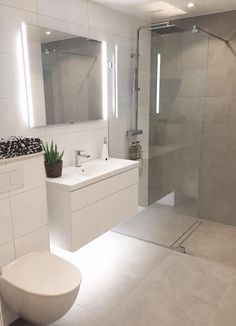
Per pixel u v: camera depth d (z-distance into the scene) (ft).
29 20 6.72
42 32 7.04
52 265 5.69
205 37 9.50
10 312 5.99
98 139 9.31
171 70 10.13
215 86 9.97
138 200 10.34
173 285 7.32
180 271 7.90
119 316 6.34
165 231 10.04
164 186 10.72
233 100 9.78
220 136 10.26
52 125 7.67
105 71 9.09
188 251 8.93
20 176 5.72
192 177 10.50
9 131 6.64
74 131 8.41
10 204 5.62
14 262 5.72
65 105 7.92
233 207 10.53
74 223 6.95
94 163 8.82
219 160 10.46
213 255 8.70
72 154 8.46
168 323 6.14
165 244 9.29
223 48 9.60
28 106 6.96
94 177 7.33
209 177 10.77
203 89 9.84
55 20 7.34
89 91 8.66
